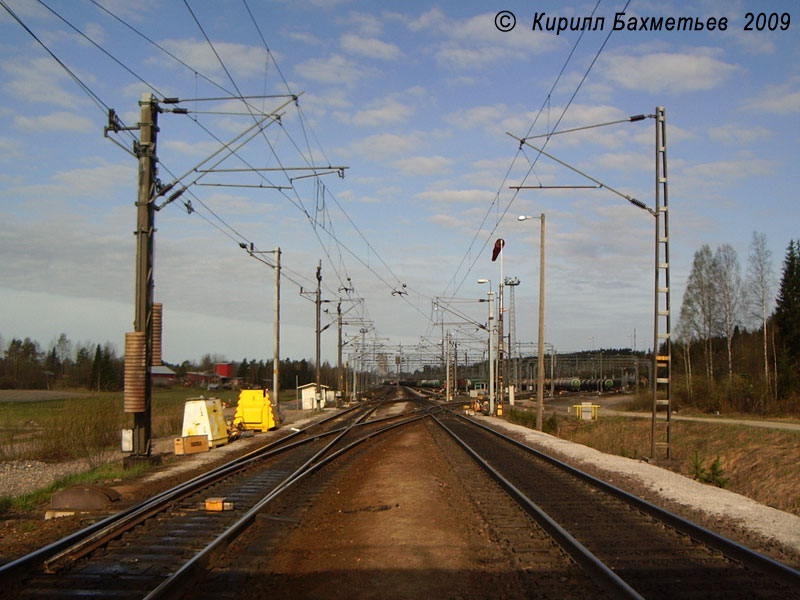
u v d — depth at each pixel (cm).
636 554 935
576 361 11038
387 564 880
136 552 934
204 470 1931
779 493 2367
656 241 2261
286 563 892
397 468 1894
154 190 1997
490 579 814
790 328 6800
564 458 2291
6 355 10531
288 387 12838
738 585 791
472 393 7756
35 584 788
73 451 2469
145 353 1969
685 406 6481
